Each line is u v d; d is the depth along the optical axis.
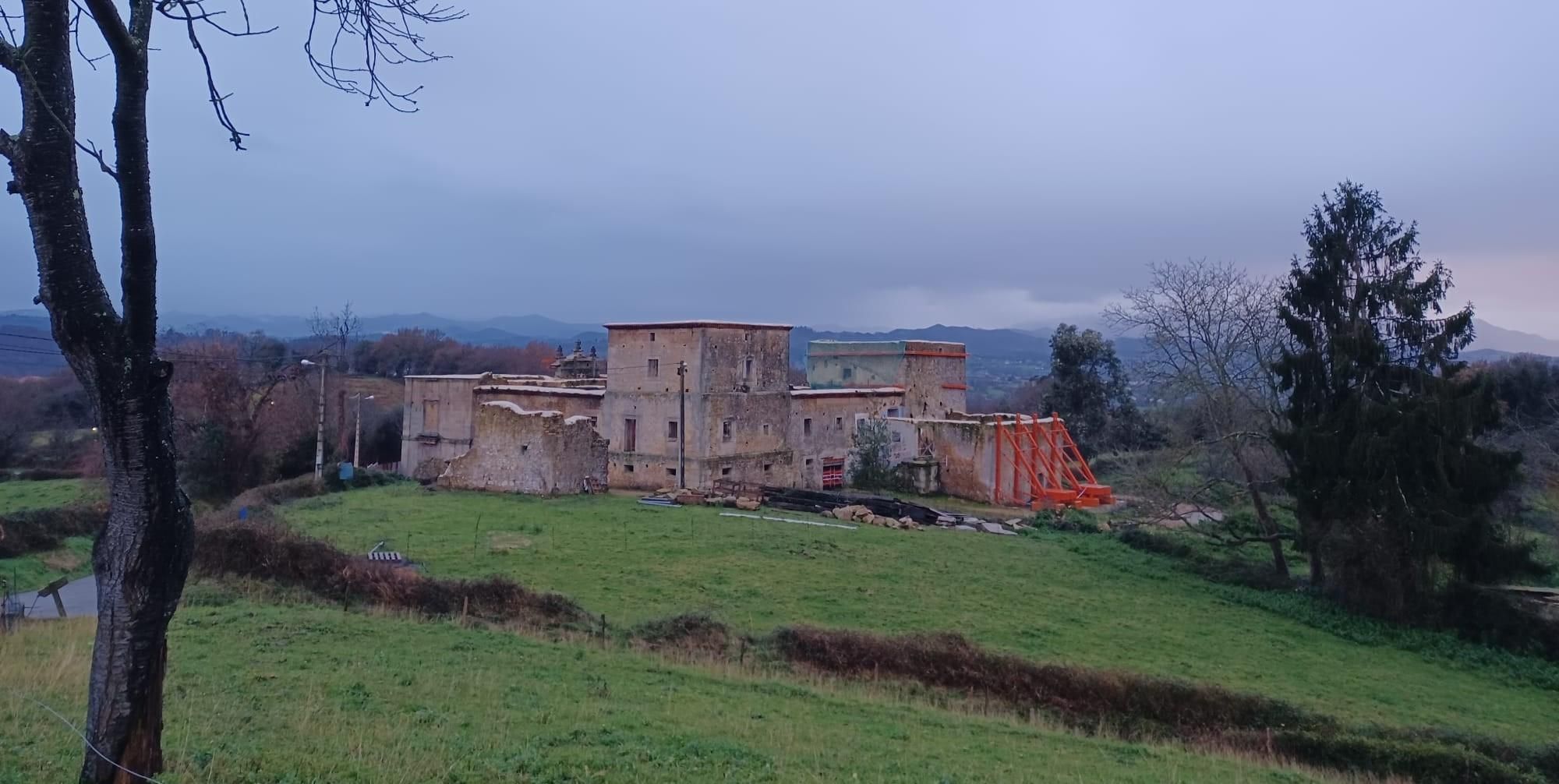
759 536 35.69
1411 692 23.88
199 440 49.53
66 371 78.31
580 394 50.62
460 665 16.80
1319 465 33.31
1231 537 40.69
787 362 50.97
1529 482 43.25
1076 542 40.72
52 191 7.46
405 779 10.05
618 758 11.70
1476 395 31.88
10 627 18.53
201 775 9.43
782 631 21.19
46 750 9.85
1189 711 18.72
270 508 38.91
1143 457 53.94
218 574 23.27
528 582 26.98
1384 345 33.84
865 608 26.47
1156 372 39.28
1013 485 52.44
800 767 12.20
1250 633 28.41
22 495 48.91
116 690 7.95
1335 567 32.03
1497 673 27.09
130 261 7.62
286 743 11.12
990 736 15.91
